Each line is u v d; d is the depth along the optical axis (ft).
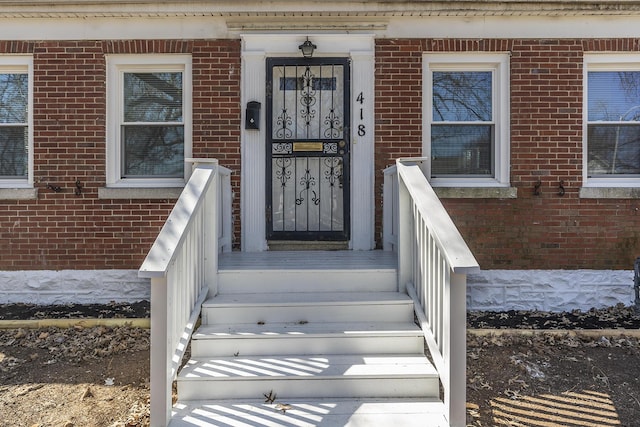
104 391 12.30
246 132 18.70
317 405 10.55
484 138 18.95
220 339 11.94
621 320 17.16
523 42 18.53
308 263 15.29
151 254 9.98
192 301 12.23
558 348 14.88
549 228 18.52
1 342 15.23
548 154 18.53
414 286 13.47
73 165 18.53
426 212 11.48
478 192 18.31
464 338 9.79
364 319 13.01
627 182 18.85
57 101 18.51
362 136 18.65
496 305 18.48
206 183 12.84
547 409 11.60
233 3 18.24
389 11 18.29
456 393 9.78
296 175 18.98
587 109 18.92
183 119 19.02
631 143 18.93
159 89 19.06
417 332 12.08
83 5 18.20
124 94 19.02
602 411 11.53
